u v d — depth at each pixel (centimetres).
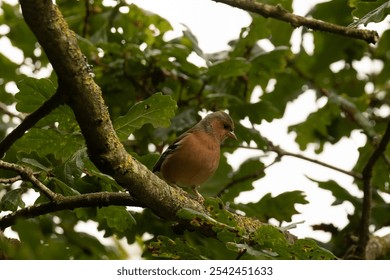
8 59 1473
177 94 1339
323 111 1509
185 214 764
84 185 911
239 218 862
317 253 725
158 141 1221
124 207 937
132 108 821
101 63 1291
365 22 761
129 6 1360
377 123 1552
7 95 1476
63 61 667
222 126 1231
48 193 826
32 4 636
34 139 863
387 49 1591
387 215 1350
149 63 1266
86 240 1235
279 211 1155
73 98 690
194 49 1229
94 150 730
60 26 660
